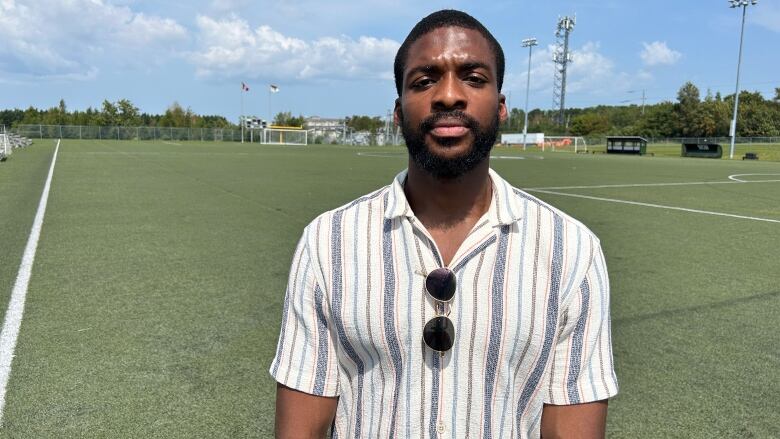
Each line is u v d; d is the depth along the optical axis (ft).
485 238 3.97
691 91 261.03
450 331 3.90
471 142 3.93
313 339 4.27
